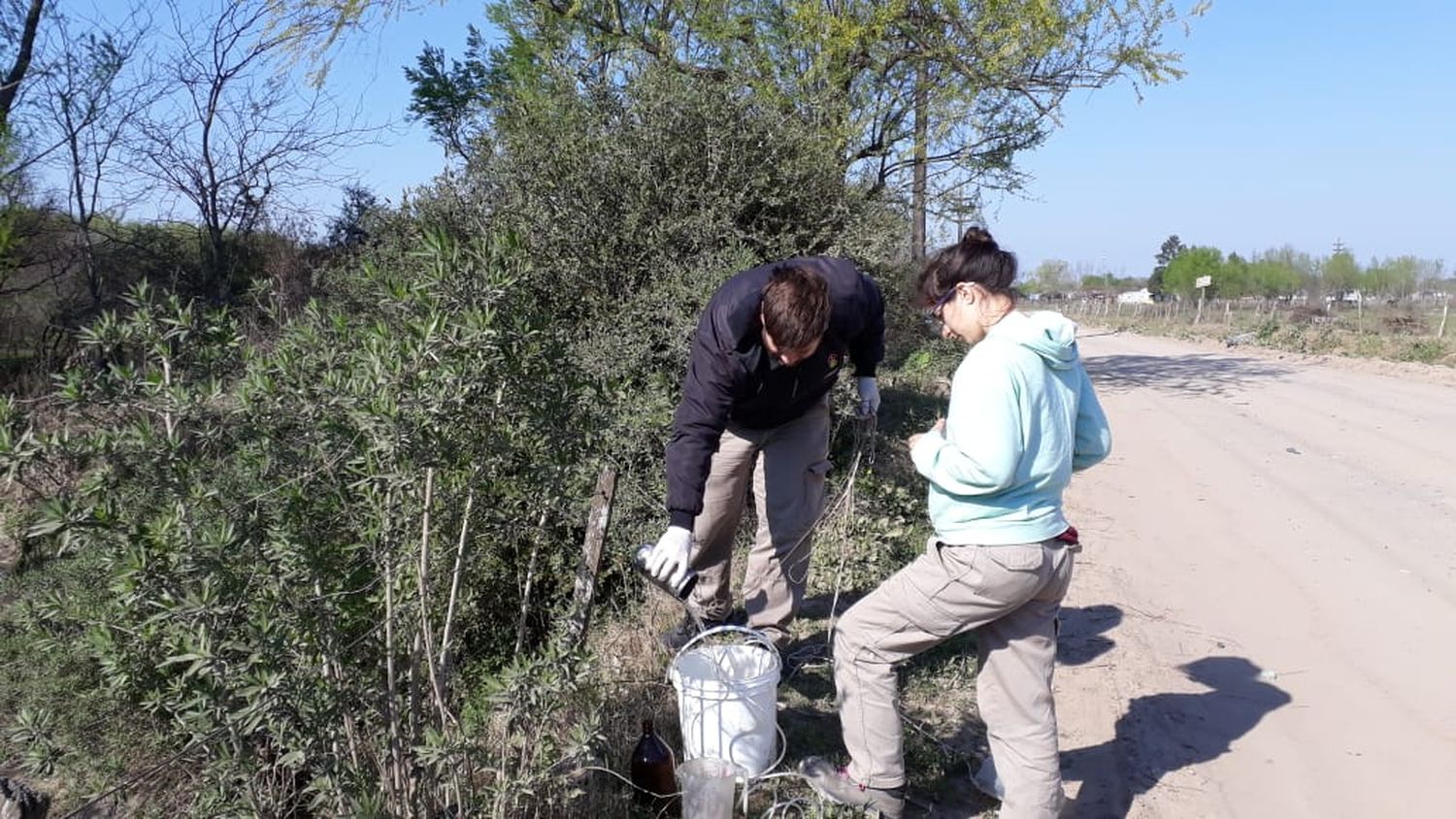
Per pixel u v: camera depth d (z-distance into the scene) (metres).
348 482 2.69
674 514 3.33
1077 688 4.43
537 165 7.04
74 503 2.52
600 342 6.16
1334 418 11.97
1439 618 5.17
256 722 2.46
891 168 11.97
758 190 6.95
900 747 3.14
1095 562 6.23
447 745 2.53
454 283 2.54
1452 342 20.95
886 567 5.49
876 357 4.28
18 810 3.41
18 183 9.09
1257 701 4.27
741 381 3.46
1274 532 6.88
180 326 2.72
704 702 3.31
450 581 2.96
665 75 7.38
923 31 11.76
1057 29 11.54
